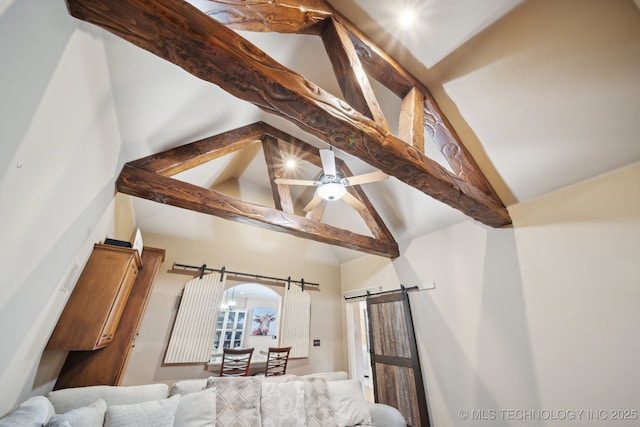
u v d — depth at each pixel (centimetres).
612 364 214
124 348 270
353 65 209
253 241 505
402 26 230
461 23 217
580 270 244
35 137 89
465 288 340
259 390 255
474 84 250
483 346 305
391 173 206
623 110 208
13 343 133
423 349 369
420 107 257
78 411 166
